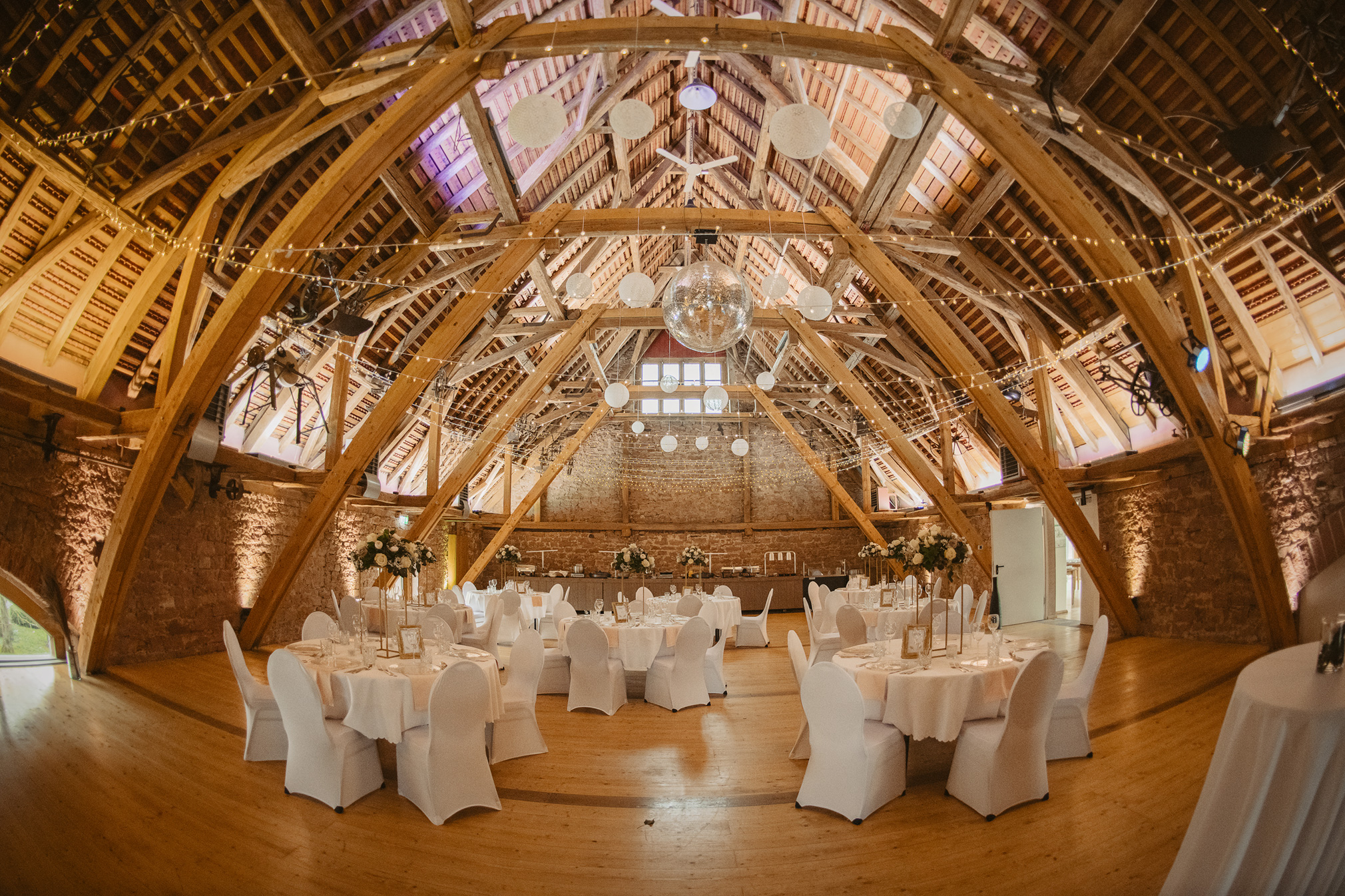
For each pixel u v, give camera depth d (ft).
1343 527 20.22
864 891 9.29
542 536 55.98
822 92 24.29
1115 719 16.44
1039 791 12.03
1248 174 17.83
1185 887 5.77
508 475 51.26
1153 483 28.91
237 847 10.42
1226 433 20.15
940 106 18.85
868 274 24.72
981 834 10.86
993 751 11.53
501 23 16.29
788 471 58.85
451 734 11.92
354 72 17.56
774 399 50.93
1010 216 24.66
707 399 35.17
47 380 19.88
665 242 44.39
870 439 49.55
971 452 43.34
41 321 19.31
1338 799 4.98
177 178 17.63
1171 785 12.28
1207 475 25.94
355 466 25.50
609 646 21.43
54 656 22.79
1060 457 34.14
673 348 59.16
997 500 38.47
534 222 24.17
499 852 10.54
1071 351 26.53
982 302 27.86
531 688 15.75
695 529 57.26
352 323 21.33
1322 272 19.19
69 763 13.42
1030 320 27.07
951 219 26.16
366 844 10.71
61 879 9.09
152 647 23.93
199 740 15.42
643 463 58.75
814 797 12.19
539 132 11.16
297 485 29.78
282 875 9.62
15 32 13.93
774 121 11.80
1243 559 21.24
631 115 12.85
